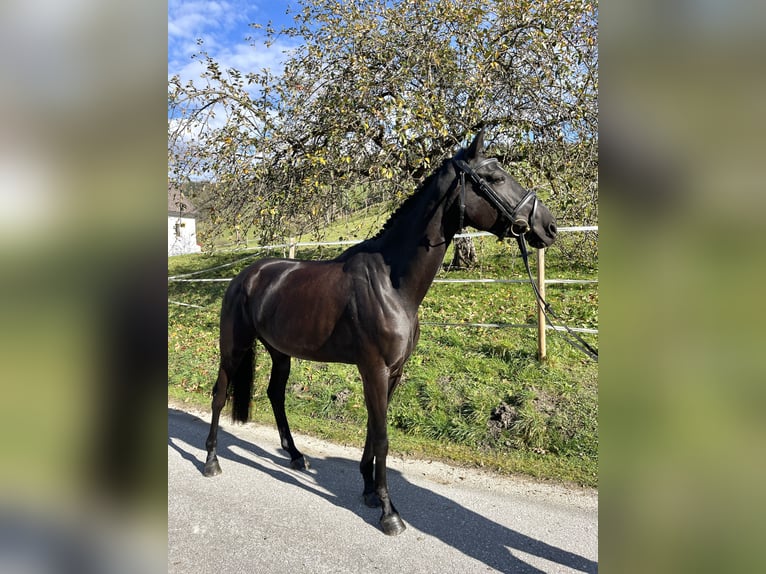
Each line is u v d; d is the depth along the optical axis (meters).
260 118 5.92
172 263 13.32
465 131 5.75
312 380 5.00
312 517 2.76
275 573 2.24
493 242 9.27
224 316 3.47
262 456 3.68
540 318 4.68
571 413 3.77
